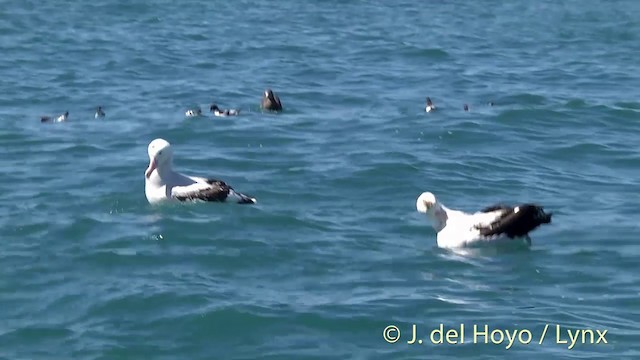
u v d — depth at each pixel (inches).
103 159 1087.0
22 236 859.4
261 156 1106.7
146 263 808.3
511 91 1503.4
